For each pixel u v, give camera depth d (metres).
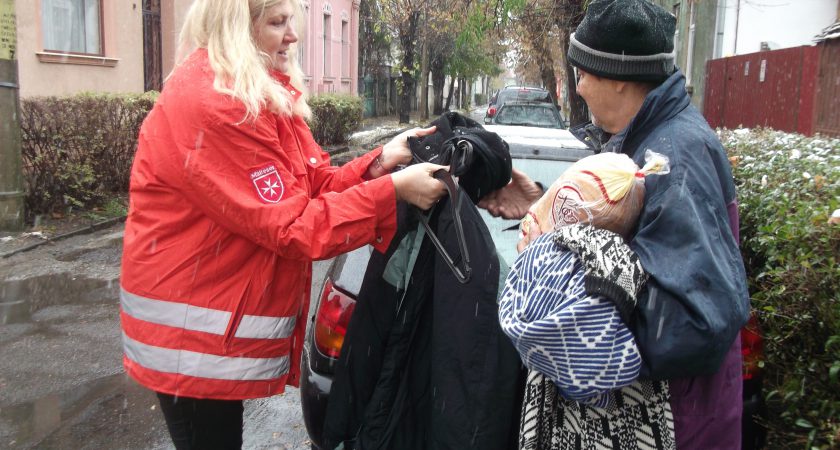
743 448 2.74
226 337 1.92
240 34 1.86
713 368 1.43
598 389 1.44
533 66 19.22
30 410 3.82
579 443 1.62
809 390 2.76
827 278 2.48
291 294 2.01
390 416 2.01
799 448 2.82
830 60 9.09
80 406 3.88
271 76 2.03
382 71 36.94
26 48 10.55
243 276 1.92
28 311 5.41
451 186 1.87
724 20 13.87
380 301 2.02
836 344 2.53
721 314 1.39
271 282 1.95
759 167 4.05
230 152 1.80
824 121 9.23
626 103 1.73
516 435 1.91
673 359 1.39
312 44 24.48
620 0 1.64
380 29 31.62
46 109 7.96
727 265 1.45
